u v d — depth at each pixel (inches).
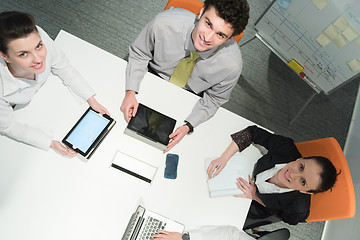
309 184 51.1
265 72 100.7
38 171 46.7
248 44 102.3
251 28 103.0
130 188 49.3
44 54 42.1
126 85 54.6
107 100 53.6
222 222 51.4
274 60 103.0
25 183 45.6
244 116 93.9
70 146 47.7
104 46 89.6
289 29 79.3
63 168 47.8
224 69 56.5
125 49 91.1
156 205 49.5
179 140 53.5
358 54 67.5
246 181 54.9
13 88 44.1
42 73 48.1
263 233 62.6
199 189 52.5
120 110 53.7
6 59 39.8
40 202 45.3
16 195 44.8
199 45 48.9
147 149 52.5
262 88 98.5
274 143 58.2
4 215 43.6
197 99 58.6
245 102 95.4
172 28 53.4
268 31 85.7
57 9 89.4
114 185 48.9
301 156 57.8
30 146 47.6
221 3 41.4
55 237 44.4
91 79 54.1
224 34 45.3
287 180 54.1
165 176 51.3
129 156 50.6
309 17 72.1
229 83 59.0
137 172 50.2
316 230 87.0
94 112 50.6
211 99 59.5
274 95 98.8
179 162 53.2
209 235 49.2
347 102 103.6
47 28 87.0
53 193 46.2
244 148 57.0
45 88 51.1
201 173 53.6
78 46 55.3
